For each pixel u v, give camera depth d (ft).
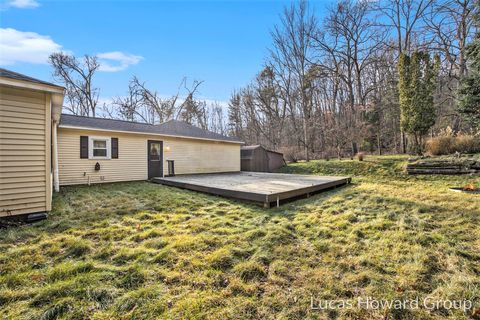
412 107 31.73
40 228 10.62
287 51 57.93
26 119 11.87
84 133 25.09
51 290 5.96
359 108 51.65
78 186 24.04
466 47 26.25
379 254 8.21
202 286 6.39
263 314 5.40
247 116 78.33
